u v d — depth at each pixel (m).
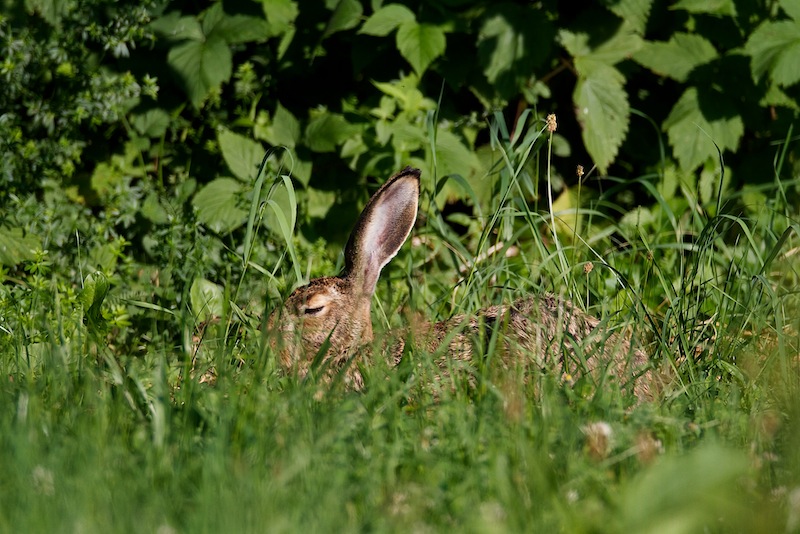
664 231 13.07
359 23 13.66
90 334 8.82
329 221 13.34
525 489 5.80
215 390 7.38
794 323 9.16
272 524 5.09
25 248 11.68
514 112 14.60
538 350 8.62
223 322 8.17
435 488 5.78
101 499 5.43
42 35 13.31
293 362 9.14
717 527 5.55
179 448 6.29
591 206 11.97
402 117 13.30
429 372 8.00
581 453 6.38
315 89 14.34
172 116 13.64
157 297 11.29
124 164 13.59
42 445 6.25
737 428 6.98
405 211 10.09
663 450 6.60
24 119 13.56
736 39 14.09
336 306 9.69
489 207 13.38
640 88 14.85
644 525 5.16
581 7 14.16
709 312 10.45
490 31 13.44
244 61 14.27
